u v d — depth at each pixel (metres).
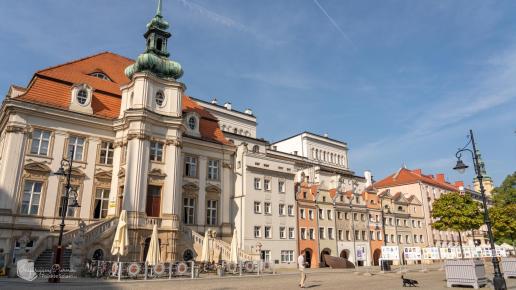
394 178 88.69
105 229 33.47
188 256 38.75
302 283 23.67
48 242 30.23
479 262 24.31
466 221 43.69
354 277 33.12
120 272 26.62
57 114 37.28
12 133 34.88
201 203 45.28
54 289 20.41
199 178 45.81
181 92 42.59
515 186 65.75
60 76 39.72
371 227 65.94
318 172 70.00
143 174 37.44
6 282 23.28
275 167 52.56
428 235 79.50
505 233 52.25
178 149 40.66
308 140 74.38
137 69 41.59
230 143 50.19
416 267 55.62
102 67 45.53
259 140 62.84
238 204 48.19
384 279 30.84
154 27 44.78
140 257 35.31
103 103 41.19
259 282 26.77
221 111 63.31
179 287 22.64
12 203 33.72
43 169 35.84
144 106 39.12
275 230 50.06
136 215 35.88
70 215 36.75
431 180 89.56
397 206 74.44
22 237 29.41
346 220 61.44
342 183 70.50
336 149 79.75
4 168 33.91
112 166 39.88
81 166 38.12
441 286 24.88
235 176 49.78
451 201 45.69
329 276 34.25
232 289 21.91
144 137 38.12
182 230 39.06
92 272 28.58
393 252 35.50
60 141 37.38
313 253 54.19
